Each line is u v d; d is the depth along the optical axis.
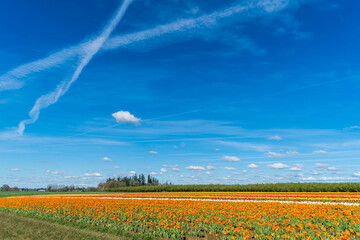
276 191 55.16
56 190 111.19
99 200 38.12
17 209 29.22
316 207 22.83
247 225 16.30
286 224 16.80
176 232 15.19
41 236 14.53
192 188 69.50
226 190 63.50
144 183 126.00
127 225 17.84
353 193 44.72
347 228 15.35
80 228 17.84
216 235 14.82
